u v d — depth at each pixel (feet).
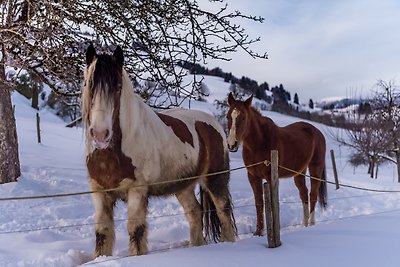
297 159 24.50
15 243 16.96
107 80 12.34
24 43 20.72
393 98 74.02
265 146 22.24
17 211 23.54
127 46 22.72
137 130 13.94
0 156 29.43
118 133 13.37
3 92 29.19
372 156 71.92
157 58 23.22
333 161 37.91
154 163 14.61
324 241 15.49
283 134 23.89
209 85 324.80
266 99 294.25
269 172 22.08
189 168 16.66
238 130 20.97
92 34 22.65
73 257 15.17
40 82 26.37
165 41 23.03
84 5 21.52
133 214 14.11
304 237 16.17
